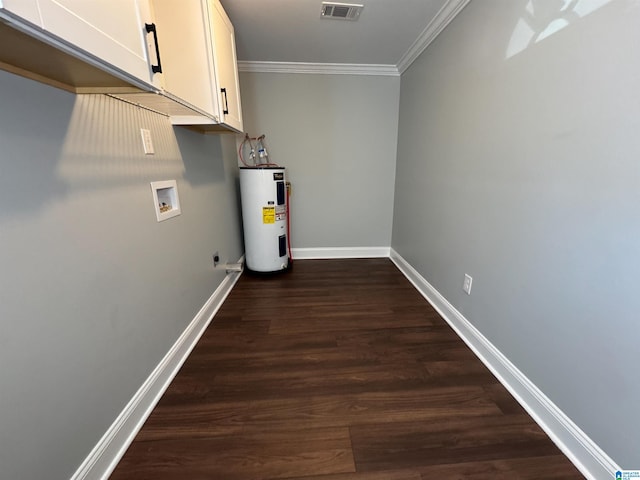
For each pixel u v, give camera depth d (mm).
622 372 931
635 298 880
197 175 1971
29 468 783
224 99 1760
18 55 666
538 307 1274
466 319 1881
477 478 1057
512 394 1438
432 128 2330
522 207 1349
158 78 1027
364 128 3221
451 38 1988
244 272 3102
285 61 2891
